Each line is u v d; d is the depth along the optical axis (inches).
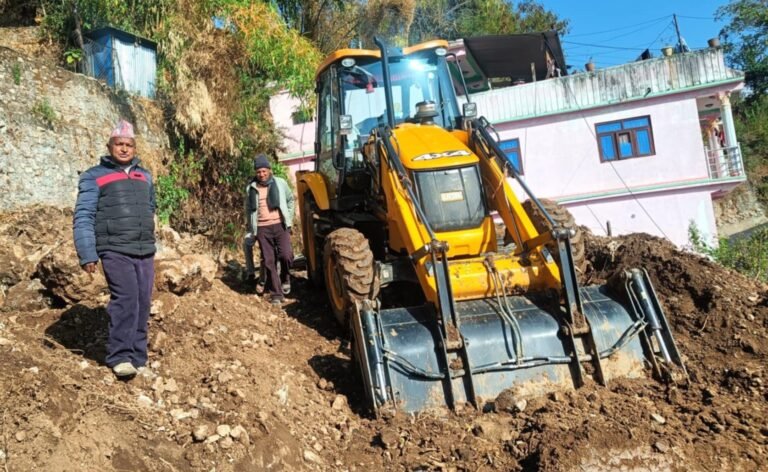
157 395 145.6
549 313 177.6
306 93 442.0
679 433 137.1
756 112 1153.4
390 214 202.7
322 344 221.6
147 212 156.8
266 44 406.0
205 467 125.2
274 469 133.3
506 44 657.0
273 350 205.0
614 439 130.6
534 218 216.2
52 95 309.7
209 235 391.5
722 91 588.7
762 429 138.2
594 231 614.2
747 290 219.0
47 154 299.4
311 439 150.9
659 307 175.5
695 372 172.7
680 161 597.0
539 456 130.6
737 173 595.2
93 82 335.9
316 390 180.1
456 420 156.1
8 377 126.9
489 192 215.8
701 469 126.0
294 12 603.8
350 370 192.4
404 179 193.5
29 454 110.7
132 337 151.8
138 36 384.8
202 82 386.0
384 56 239.0
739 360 179.0
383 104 251.0
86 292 192.9
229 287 286.7
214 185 408.5
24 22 455.2
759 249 388.8
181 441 130.1
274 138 483.8
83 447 117.7
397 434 150.7
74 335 177.3
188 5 382.6
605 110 611.5
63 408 123.9
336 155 247.6
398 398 160.1
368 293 202.2
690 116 595.8
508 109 631.2
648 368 171.2
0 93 282.2
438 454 143.6
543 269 184.7
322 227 272.7
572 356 169.0
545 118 621.9
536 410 155.8
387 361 162.9
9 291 197.5
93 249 147.3
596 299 182.9
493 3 1098.1
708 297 214.1
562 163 620.7
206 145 392.2
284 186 265.9
